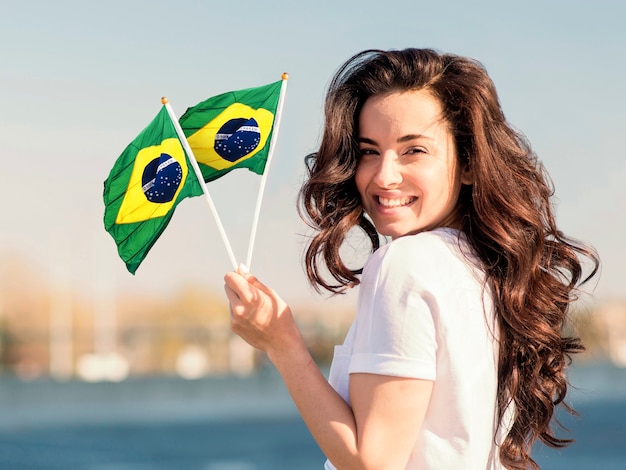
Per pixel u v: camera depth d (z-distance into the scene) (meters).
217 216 2.32
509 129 2.44
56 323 57.09
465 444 2.21
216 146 2.44
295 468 15.73
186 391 31.70
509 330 2.38
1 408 28.89
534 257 2.40
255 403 32.66
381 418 2.16
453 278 2.27
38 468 16.08
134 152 2.41
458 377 2.21
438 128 2.36
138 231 2.42
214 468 15.78
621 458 16.09
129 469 15.73
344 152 2.41
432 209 2.38
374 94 2.38
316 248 2.49
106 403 30.36
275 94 2.47
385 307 2.21
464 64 2.41
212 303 67.62
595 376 35.75
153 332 53.84
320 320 27.59
